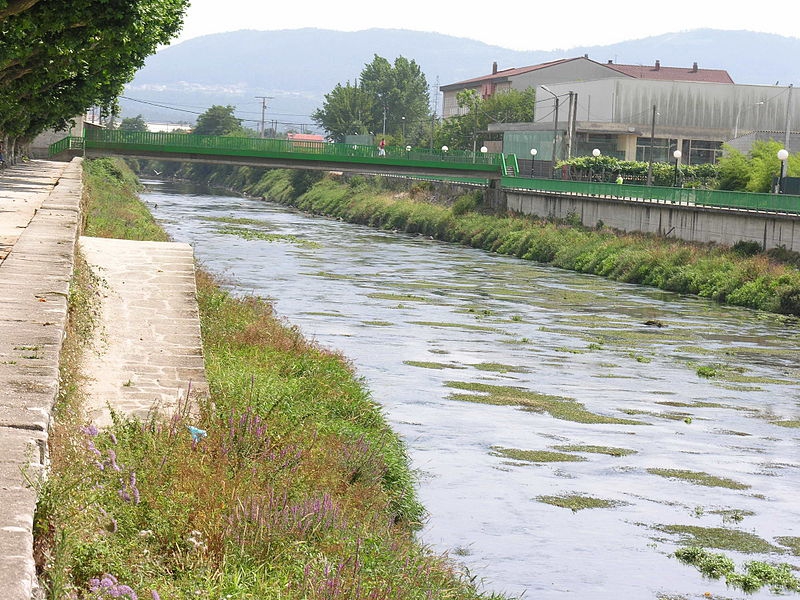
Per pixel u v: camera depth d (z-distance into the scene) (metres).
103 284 19.78
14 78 36.53
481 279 49.22
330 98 156.88
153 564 8.12
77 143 75.88
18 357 9.71
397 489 14.98
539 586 12.73
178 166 187.25
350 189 102.19
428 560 11.38
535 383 25.27
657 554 14.26
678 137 92.12
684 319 38.94
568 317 37.84
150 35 37.12
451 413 21.44
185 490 9.83
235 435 12.39
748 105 94.56
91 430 10.02
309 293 39.72
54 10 29.91
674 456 19.39
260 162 78.06
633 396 24.56
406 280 46.75
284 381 18.50
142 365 15.34
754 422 22.61
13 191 33.34
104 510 8.26
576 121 89.81
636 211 60.28
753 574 13.72
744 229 50.47
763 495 17.30
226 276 43.19
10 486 6.35
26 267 15.61
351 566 9.27
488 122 122.44
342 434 15.77
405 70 160.62
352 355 27.12
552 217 70.31
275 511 9.87
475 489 16.45
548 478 17.41
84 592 6.69
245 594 8.08
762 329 37.19
